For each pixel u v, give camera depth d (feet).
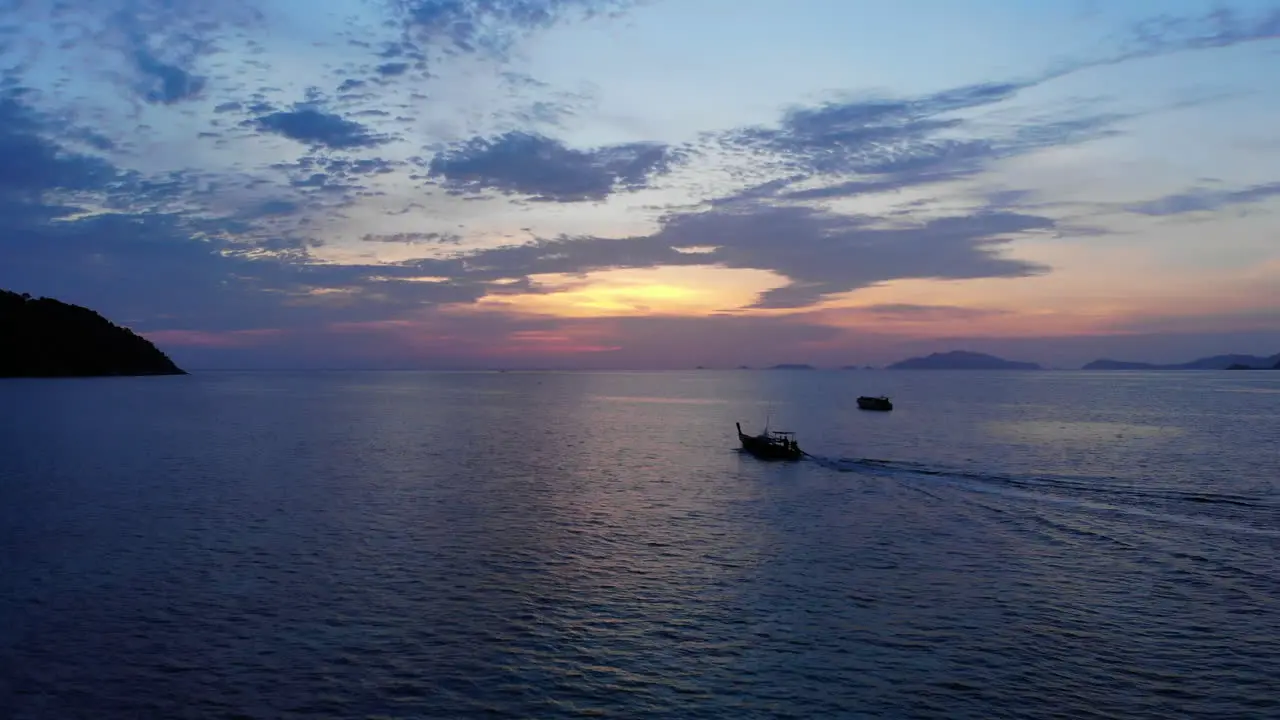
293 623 83.61
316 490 158.10
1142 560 108.58
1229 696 69.46
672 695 68.95
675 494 157.28
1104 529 126.00
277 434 274.16
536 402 514.27
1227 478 174.09
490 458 211.61
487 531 123.44
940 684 71.31
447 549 112.37
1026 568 105.19
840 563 107.24
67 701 67.00
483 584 96.73
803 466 197.26
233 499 147.84
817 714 65.92
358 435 272.92
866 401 426.51
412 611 87.35
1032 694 69.62
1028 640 80.94
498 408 441.27
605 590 95.09
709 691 69.72
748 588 96.43
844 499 152.15
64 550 110.42
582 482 171.01
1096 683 71.77
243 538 117.60
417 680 71.15
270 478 173.27
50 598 90.53
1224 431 279.90
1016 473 183.42
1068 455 216.13
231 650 76.84
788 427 311.88
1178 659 76.74
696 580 99.40
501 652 77.00
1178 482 169.27
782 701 68.03
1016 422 327.67
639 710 66.44
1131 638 81.66
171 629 81.76
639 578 99.86
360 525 126.62
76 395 488.02
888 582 99.19
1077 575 102.01
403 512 136.77
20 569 101.30
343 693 68.74
